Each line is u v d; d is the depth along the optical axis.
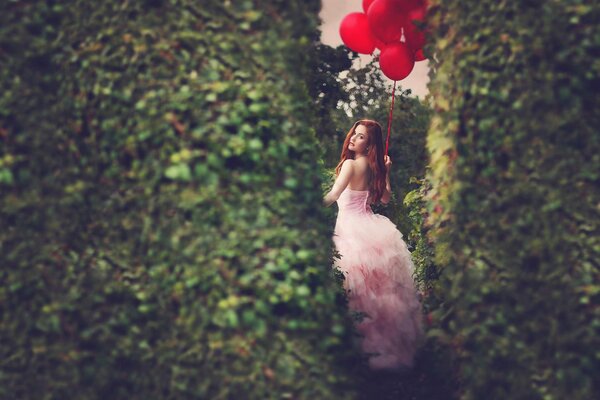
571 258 2.91
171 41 2.99
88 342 3.01
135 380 2.98
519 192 2.98
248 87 2.99
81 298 3.01
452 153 3.23
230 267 2.92
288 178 3.02
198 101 2.95
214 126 2.95
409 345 4.64
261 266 2.94
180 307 2.95
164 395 2.96
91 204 3.03
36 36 3.07
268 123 2.98
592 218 2.90
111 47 2.99
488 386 3.06
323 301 3.04
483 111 3.07
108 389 3.00
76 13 3.05
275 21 3.10
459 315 3.18
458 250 3.20
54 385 3.01
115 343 3.00
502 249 3.03
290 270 2.96
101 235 3.03
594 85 2.92
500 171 3.04
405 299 4.79
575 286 2.89
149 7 3.01
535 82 2.96
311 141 3.12
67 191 3.03
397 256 4.93
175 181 2.95
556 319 2.92
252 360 2.91
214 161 2.93
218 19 3.04
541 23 2.95
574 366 2.88
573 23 2.92
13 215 3.05
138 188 2.98
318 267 3.06
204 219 2.93
